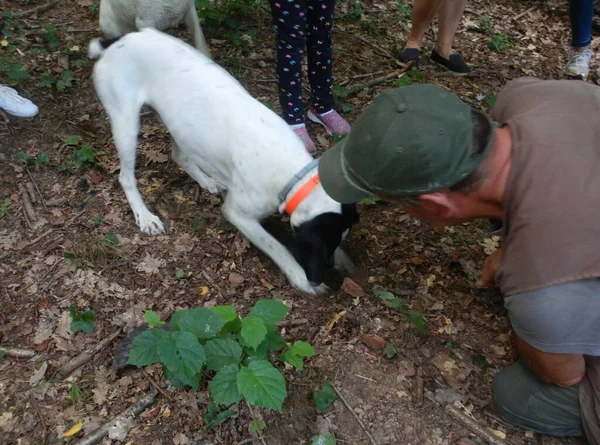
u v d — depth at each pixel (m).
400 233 2.85
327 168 1.71
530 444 2.04
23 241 2.73
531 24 5.03
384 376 2.24
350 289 2.54
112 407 2.11
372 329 2.40
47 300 2.47
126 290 2.53
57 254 2.68
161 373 2.21
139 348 1.94
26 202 2.92
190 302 2.50
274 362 2.25
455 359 2.30
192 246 2.77
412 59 4.20
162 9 3.46
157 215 2.94
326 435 1.98
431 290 2.58
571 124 1.48
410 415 2.12
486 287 2.57
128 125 2.69
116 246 2.73
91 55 2.75
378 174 1.48
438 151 1.40
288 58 3.04
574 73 4.28
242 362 2.07
